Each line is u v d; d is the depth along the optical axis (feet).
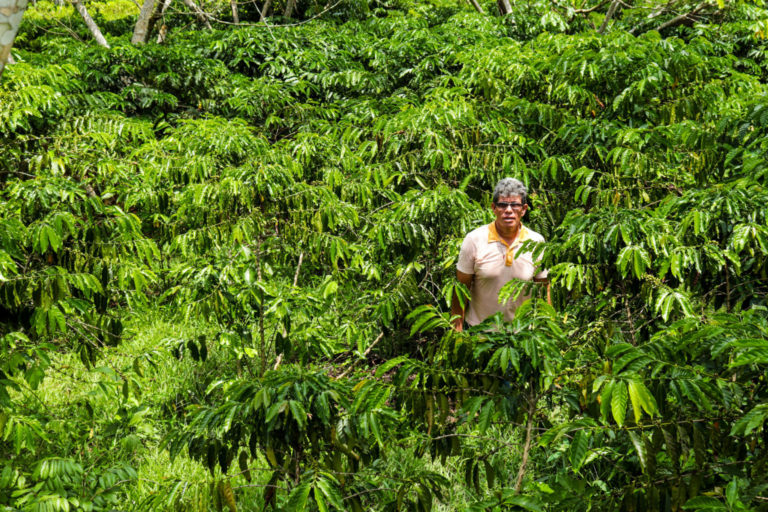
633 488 5.83
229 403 6.72
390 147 14.02
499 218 9.88
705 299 8.25
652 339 6.27
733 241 7.16
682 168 12.32
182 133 13.94
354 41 32.48
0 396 8.01
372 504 9.25
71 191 8.64
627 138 12.20
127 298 9.52
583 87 14.21
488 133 13.66
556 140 13.88
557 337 5.82
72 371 13.48
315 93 28.19
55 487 8.52
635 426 5.60
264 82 26.23
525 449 6.33
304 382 6.61
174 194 12.07
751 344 4.96
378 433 6.09
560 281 7.59
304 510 6.07
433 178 13.73
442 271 11.91
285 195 10.33
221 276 9.55
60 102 18.58
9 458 10.07
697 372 5.67
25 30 38.68
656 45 14.42
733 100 14.15
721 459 5.83
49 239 7.72
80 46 28.86
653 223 7.45
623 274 6.76
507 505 5.82
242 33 30.68
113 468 9.33
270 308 9.36
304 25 35.37
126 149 15.44
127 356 14.17
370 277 11.53
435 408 6.27
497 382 6.10
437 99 15.26
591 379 5.88
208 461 7.04
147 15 30.71
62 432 11.09
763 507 5.09
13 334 8.00
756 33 26.35
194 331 15.02
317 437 6.84
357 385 6.26
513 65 15.48
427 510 6.86
